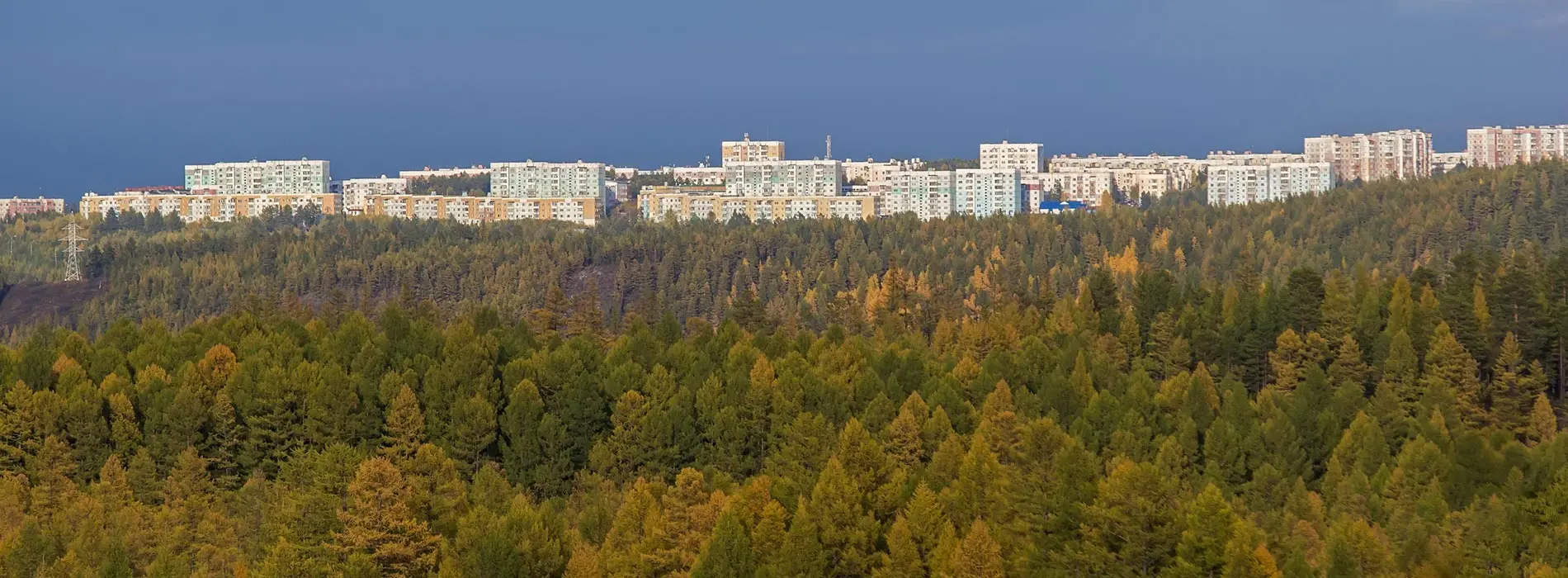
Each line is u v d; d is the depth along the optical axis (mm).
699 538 141625
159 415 192000
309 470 162875
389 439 190375
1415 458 158625
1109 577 131250
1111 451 170875
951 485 155125
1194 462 172000
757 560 137250
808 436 171500
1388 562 132750
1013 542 138875
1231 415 182125
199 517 162375
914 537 137625
